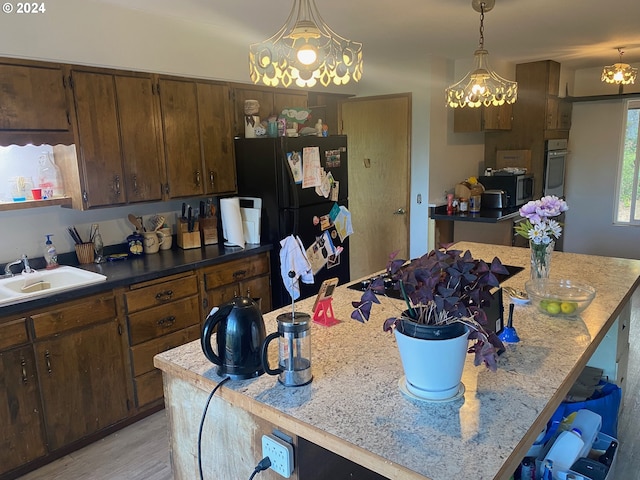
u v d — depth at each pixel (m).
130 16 2.81
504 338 1.71
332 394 1.37
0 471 2.28
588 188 6.25
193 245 3.38
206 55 3.24
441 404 1.30
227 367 1.47
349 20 3.13
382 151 4.93
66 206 2.81
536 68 5.15
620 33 3.73
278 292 3.54
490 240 4.86
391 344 1.72
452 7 2.88
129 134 2.88
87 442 2.60
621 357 2.53
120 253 3.17
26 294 2.34
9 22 2.33
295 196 3.38
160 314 2.83
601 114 6.01
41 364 2.36
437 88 4.61
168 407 1.66
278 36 2.11
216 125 3.38
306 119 3.72
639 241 6.02
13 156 2.68
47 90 2.50
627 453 2.43
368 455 1.10
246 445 1.43
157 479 2.33
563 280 2.28
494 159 5.56
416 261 1.29
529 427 1.19
